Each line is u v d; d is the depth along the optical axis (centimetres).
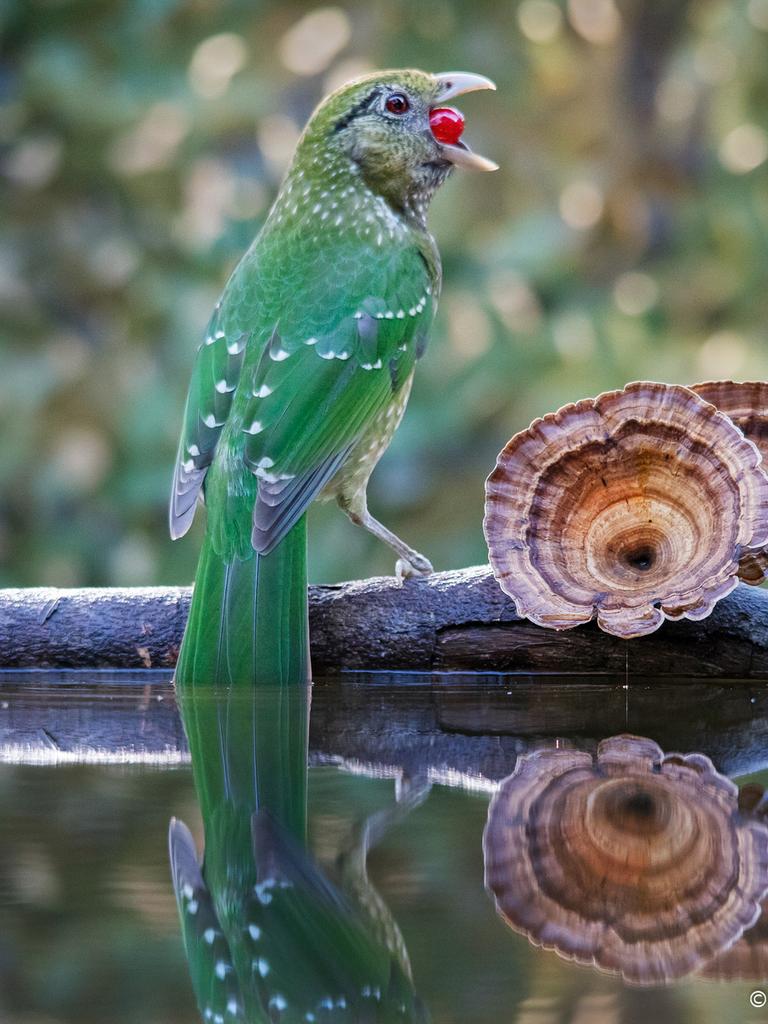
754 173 1881
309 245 900
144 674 845
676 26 2011
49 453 1617
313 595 827
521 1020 319
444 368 1670
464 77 945
